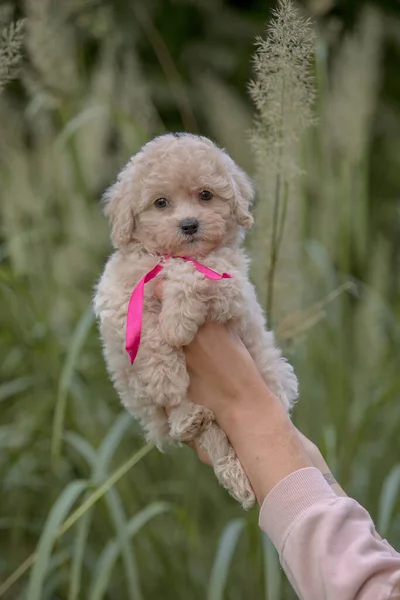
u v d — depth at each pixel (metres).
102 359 1.79
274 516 1.01
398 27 3.10
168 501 1.72
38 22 1.71
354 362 1.84
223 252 1.14
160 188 1.13
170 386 1.10
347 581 0.96
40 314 1.66
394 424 1.75
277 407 1.08
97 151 1.89
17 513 1.74
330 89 1.89
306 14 1.90
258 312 1.16
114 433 1.46
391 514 1.48
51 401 1.65
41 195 1.91
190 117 2.08
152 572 1.66
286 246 1.59
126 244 1.15
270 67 1.21
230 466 1.10
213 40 3.35
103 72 1.97
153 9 3.26
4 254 1.78
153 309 1.12
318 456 1.18
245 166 1.98
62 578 1.64
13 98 2.20
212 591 1.37
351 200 1.91
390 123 3.28
